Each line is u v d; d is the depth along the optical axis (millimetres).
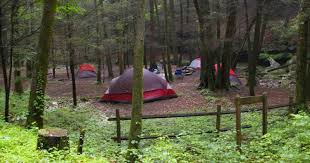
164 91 23750
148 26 40219
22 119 13656
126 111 20641
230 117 16125
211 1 24047
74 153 8195
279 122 13070
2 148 7938
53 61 20750
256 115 15898
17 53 14352
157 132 13430
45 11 12211
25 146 8328
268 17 23234
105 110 20938
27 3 14312
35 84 12320
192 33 41562
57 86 32781
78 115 17188
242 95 23547
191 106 21094
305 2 13836
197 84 30281
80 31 20109
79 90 29656
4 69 13539
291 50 36250
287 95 23188
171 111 19969
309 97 17297
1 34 13328
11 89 23953
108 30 33094
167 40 34344
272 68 34969
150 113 19812
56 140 8016
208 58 25406
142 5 9117
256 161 8258
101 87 31234
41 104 12328
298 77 14383
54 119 15297
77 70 44062
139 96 9266
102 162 8023
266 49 38031
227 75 25234
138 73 9234
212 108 20016
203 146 9305
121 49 33281
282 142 9156
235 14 23594
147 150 8445
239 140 9109
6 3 12898
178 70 36219
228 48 24938
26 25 14664
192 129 13562
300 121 8008
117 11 29922
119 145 11258
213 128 13492
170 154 8156
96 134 13336
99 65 33125
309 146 8133
